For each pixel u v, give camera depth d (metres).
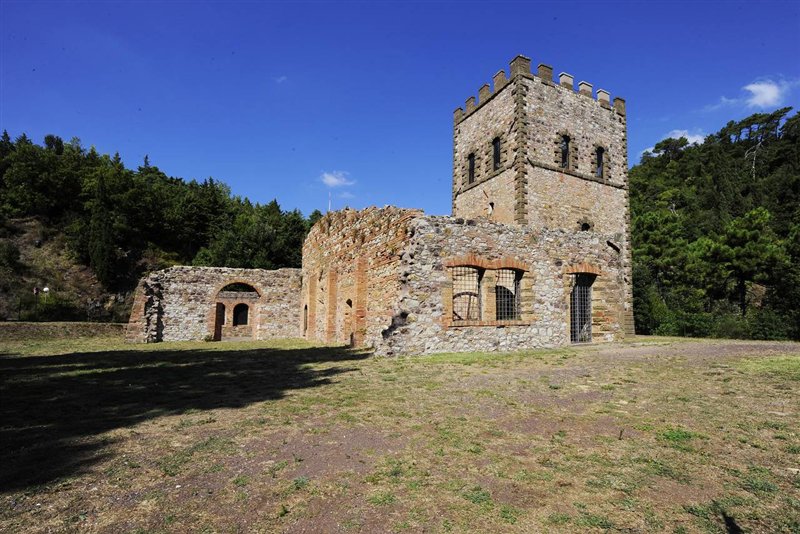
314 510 3.57
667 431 5.30
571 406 6.56
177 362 13.42
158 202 57.88
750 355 10.65
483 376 9.15
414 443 5.13
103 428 5.91
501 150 24.16
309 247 27.50
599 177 25.12
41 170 57.22
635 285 28.17
